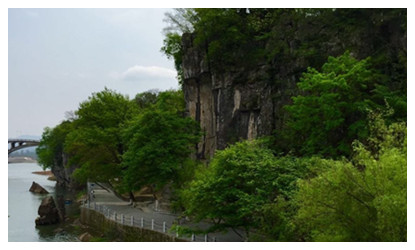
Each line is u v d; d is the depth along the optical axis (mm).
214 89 42094
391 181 15734
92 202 50906
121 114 48062
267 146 32875
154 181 36719
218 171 24656
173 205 33812
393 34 32438
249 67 39375
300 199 18000
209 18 41500
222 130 40500
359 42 33219
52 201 47469
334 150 26688
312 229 18969
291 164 24031
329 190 16766
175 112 45875
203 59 43188
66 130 77562
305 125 28656
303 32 36688
